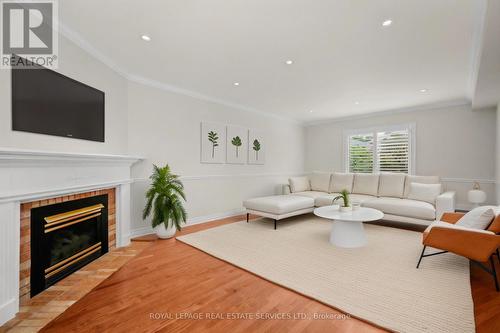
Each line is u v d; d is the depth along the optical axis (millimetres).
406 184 4551
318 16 2111
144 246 3141
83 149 2607
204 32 2389
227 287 2086
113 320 1642
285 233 3670
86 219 2551
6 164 1646
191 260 2684
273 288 2068
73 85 2451
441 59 2928
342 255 2762
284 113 5953
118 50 2775
